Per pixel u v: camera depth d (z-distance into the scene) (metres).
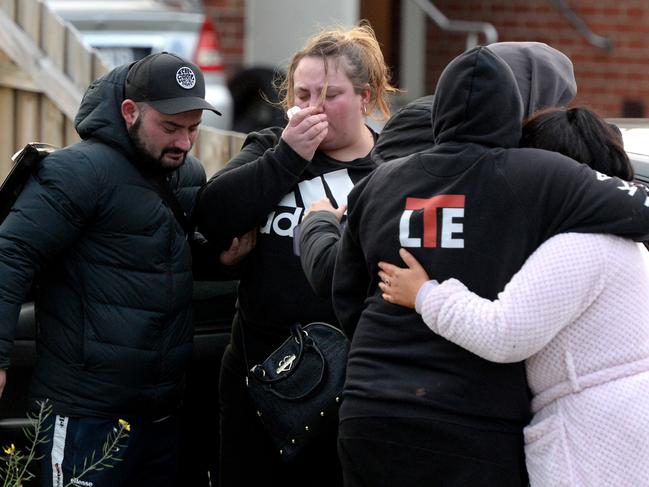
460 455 6.26
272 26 21.81
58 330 8.20
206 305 9.43
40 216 7.89
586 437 6.21
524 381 6.38
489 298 6.29
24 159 7.96
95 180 7.98
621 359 6.23
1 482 8.66
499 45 7.91
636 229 6.20
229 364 8.59
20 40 12.35
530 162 6.36
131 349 8.14
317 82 8.12
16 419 8.91
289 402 7.88
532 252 6.27
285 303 8.17
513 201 6.31
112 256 8.12
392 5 26.36
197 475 9.49
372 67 8.28
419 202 6.50
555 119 6.64
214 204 8.24
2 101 12.46
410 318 6.46
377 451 6.42
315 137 8.07
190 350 8.55
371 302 6.69
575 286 6.12
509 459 6.31
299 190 8.24
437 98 6.64
